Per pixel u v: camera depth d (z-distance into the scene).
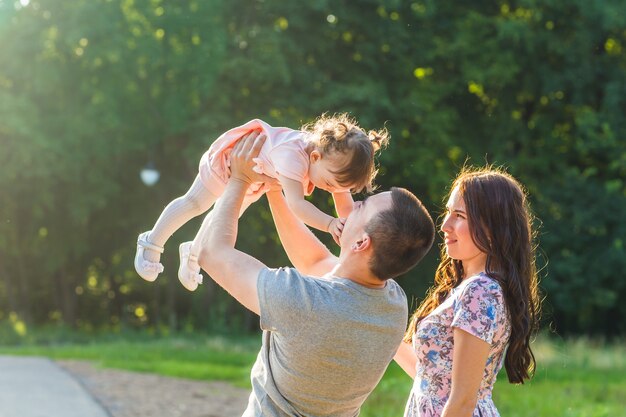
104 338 26.00
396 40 26.61
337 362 2.90
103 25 25.12
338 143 3.32
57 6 26.00
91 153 26.53
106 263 30.12
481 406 3.28
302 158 3.35
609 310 29.48
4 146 25.89
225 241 3.05
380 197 2.98
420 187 28.19
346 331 2.89
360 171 3.34
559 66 28.45
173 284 28.00
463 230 3.34
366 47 26.58
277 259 28.17
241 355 17.45
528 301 3.31
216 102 26.75
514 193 3.31
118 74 25.97
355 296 2.93
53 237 28.19
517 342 3.27
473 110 28.72
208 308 28.36
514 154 29.22
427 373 3.32
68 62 26.47
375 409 9.52
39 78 25.89
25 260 29.50
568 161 29.64
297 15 26.12
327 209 25.02
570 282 27.25
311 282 2.92
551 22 28.14
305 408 2.95
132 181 28.53
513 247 3.27
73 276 29.53
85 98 26.86
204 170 3.48
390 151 25.83
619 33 28.19
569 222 27.97
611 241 27.66
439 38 27.08
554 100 28.69
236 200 3.16
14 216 27.80
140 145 26.61
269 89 27.00
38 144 25.33
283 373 2.93
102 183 26.83
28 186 26.98
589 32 27.48
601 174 29.77
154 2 25.84
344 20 26.59
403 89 26.77
